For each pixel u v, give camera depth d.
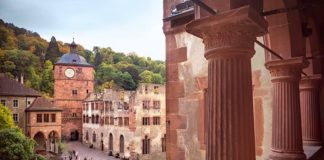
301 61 4.70
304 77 6.74
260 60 6.21
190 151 7.14
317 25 6.54
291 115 4.96
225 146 2.86
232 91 2.89
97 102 58.66
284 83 4.95
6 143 28.41
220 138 2.89
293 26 4.68
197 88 7.10
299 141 4.98
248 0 3.01
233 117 2.86
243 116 2.89
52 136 52.28
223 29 2.89
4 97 49.09
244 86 2.93
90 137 61.03
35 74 74.31
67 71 67.12
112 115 52.88
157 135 49.00
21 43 84.31
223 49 2.92
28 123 50.38
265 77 6.12
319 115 6.82
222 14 2.86
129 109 47.81
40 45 87.12
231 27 2.86
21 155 28.80
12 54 72.56
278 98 5.03
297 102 4.96
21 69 72.50
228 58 2.92
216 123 2.93
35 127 50.59
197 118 7.07
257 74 6.23
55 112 52.72
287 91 4.93
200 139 6.97
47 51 85.00
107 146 54.34
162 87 50.62
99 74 85.56
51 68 78.31
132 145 46.47
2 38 79.38
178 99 7.45
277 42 4.82
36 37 89.44
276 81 5.05
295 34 4.77
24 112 50.88
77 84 67.88
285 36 4.70
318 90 6.83
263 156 6.04
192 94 7.19
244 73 2.95
